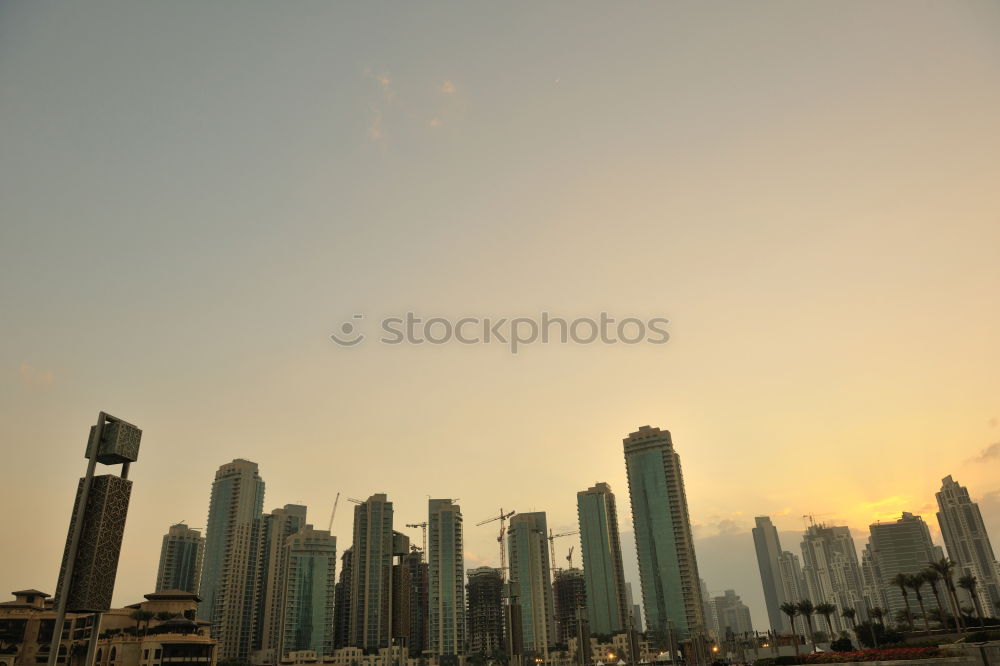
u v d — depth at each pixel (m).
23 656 143.00
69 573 28.70
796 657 74.81
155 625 144.38
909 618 140.62
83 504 29.84
